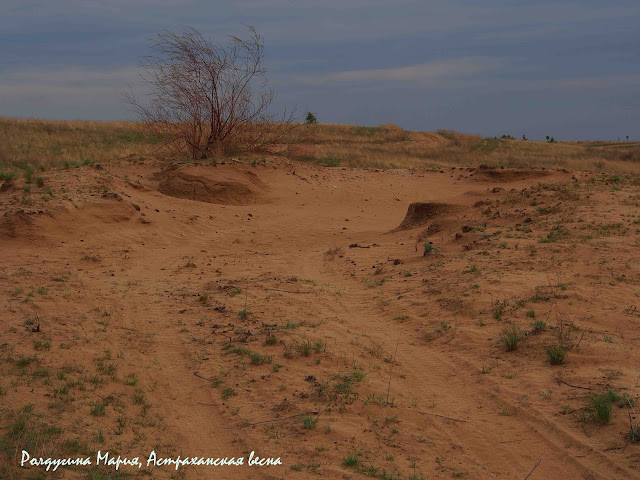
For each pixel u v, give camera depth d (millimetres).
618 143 65438
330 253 13258
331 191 23016
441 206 16047
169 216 16750
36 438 4730
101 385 6051
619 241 10758
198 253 13828
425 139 51312
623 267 9383
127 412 5613
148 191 18641
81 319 7980
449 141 51969
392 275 10734
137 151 32125
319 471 4664
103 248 13453
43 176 17359
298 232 16828
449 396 6094
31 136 34812
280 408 5738
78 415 5344
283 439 5191
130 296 9523
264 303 9219
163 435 5285
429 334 7695
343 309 9000
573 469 4641
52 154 29312
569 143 65812
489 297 8500
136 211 16094
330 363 6859
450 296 8844
